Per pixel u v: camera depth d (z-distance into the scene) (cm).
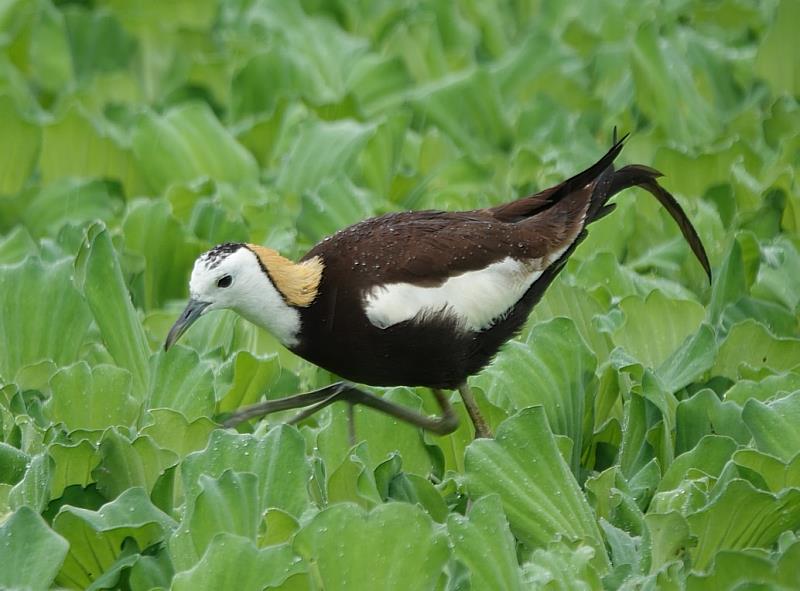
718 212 1447
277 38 1788
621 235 1391
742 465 968
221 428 973
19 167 1528
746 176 1406
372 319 1083
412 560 833
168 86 1808
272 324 1113
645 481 1028
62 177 1532
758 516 920
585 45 1808
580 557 866
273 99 1700
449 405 1108
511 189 1485
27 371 1141
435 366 1102
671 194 1309
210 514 867
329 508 833
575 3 1909
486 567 848
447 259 1098
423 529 833
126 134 1614
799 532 940
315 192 1405
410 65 1753
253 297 1105
